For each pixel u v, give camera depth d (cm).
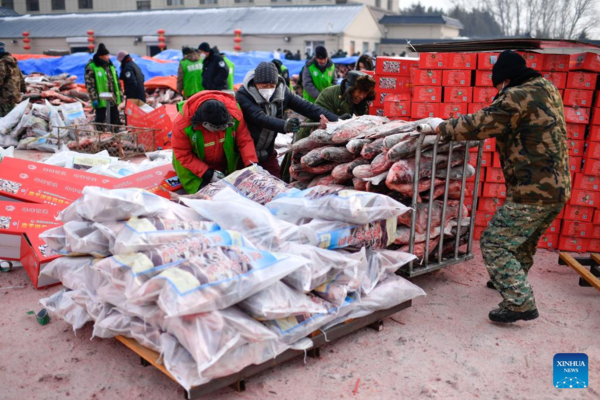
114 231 296
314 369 309
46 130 922
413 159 377
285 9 3538
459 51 511
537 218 342
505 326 361
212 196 381
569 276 450
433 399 282
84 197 309
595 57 470
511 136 342
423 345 336
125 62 1052
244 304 275
